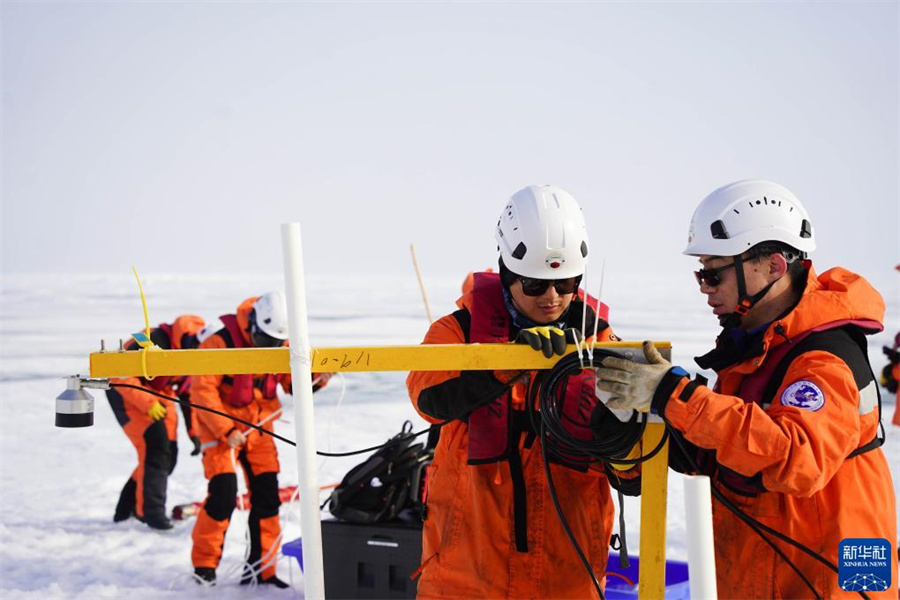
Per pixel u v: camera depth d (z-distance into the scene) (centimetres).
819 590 247
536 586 284
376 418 1116
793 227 265
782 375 249
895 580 256
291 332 236
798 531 250
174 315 3606
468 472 296
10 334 2731
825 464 227
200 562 580
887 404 1170
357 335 2472
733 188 274
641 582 255
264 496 586
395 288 7119
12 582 590
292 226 234
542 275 286
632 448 254
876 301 259
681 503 722
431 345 248
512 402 289
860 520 248
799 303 252
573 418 285
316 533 236
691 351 1853
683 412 228
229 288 7044
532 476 288
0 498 808
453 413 280
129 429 720
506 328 293
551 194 297
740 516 250
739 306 266
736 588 257
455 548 293
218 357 249
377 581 471
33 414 1265
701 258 275
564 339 247
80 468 930
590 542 290
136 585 584
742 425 224
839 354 243
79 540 685
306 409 237
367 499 477
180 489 830
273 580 584
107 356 251
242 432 586
